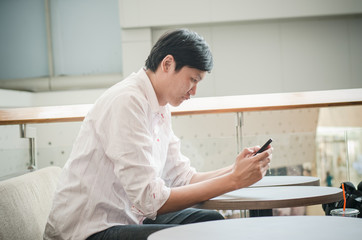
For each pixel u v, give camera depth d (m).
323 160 1.77
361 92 1.90
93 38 4.97
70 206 1.15
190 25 4.69
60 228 1.15
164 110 1.36
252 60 4.75
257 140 1.76
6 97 4.16
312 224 0.89
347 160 1.77
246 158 1.12
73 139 1.87
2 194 1.30
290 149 1.77
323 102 1.84
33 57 4.98
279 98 1.86
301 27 4.75
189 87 1.25
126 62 4.55
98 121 1.16
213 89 4.77
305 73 4.76
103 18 4.95
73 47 4.97
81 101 4.80
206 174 1.49
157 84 1.27
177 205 1.11
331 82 4.77
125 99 1.15
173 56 1.21
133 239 1.08
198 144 1.75
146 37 4.54
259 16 4.49
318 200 1.14
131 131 1.13
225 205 1.12
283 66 4.75
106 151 1.14
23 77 4.98
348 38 4.74
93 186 1.15
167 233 0.86
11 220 1.30
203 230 0.88
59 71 4.97
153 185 1.10
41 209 1.55
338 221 0.91
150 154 1.15
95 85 4.84
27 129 1.83
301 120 2.99
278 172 1.77
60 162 1.81
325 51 4.75
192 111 1.82
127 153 1.11
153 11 4.46
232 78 4.76
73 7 4.96
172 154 1.52
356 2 4.46
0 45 4.98
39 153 1.81
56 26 4.95
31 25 4.96
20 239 1.33
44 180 1.66
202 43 1.21
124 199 1.23
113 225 1.15
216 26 4.73
